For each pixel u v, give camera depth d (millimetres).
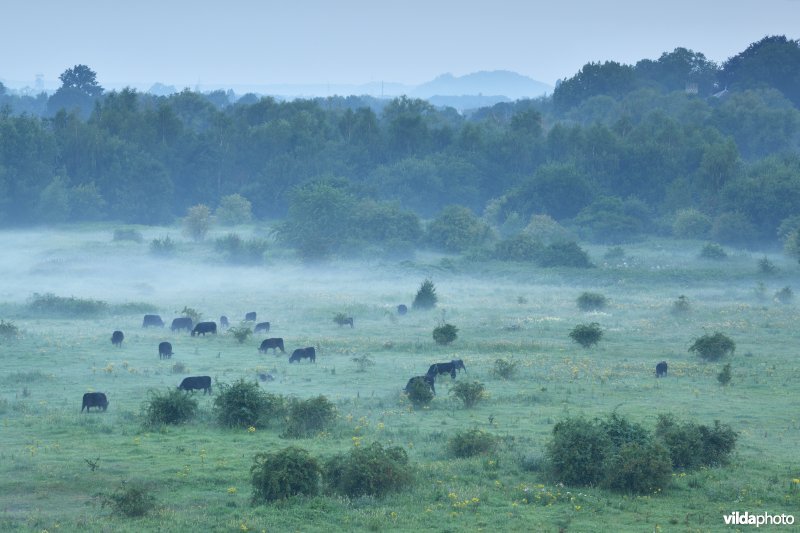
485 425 88875
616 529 57844
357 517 59844
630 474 67250
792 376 120062
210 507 61969
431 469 71562
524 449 78000
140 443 79375
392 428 87188
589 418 90625
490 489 67125
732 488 67188
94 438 81312
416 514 60625
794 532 57188
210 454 75812
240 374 116938
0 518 58531
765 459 76500
